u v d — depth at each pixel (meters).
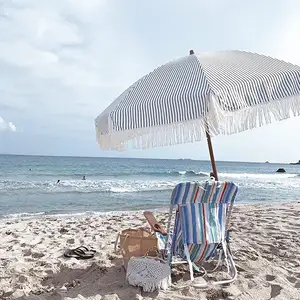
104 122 3.68
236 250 5.14
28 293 3.68
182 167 72.88
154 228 4.09
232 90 3.18
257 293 3.56
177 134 3.32
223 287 3.69
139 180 32.81
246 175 50.81
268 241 5.96
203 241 3.76
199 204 3.79
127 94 3.72
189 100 3.15
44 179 31.86
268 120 3.29
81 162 82.94
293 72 3.34
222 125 3.39
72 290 3.72
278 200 18.12
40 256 5.30
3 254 5.41
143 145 3.48
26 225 8.65
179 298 3.44
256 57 3.94
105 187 23.83
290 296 3.45
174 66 3.90
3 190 20.56
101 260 4.77
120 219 9.49
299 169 92.00
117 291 3.60
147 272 3.70
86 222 9.00
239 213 9.98
